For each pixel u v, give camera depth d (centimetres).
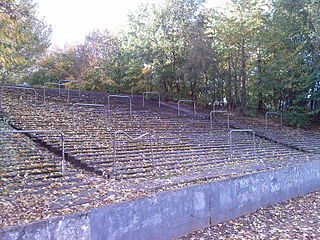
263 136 1537
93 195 527
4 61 770
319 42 1884
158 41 2173
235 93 2191
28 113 1070
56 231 379
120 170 722
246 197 696
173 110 1858
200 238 540
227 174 759
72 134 951
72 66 2478
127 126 1198
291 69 1923
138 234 472
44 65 2383
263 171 765
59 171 675
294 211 730
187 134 1265
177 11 2139
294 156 1212
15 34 822
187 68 2041
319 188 967
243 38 1898
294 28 1997
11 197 504
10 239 340
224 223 625
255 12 1895
